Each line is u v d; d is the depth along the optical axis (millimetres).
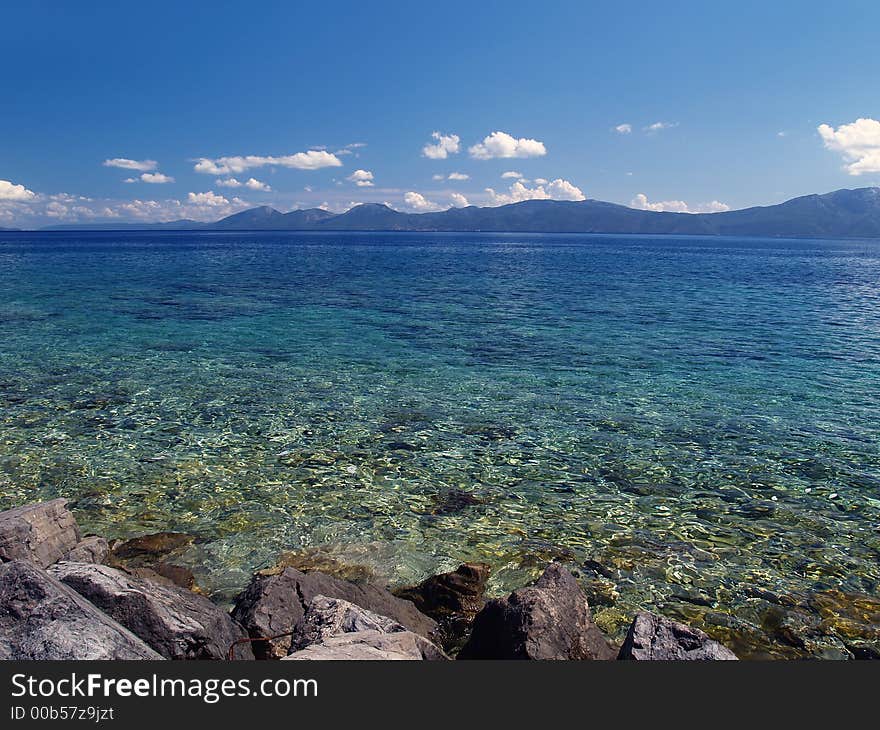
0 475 13734
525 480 14031
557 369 24281
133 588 7473
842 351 28141
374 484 13727
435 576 9922
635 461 15125
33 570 7043
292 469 14422
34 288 51031
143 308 39812
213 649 7125
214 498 12930
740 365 25203
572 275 73812
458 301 46156
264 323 34688
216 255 110375
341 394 20422
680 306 44438
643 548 11227
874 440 16547
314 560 10688
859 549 11266
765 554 11070
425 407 19125
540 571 10453
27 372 22609
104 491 13125
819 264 107312
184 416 17906
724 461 15156
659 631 7574
